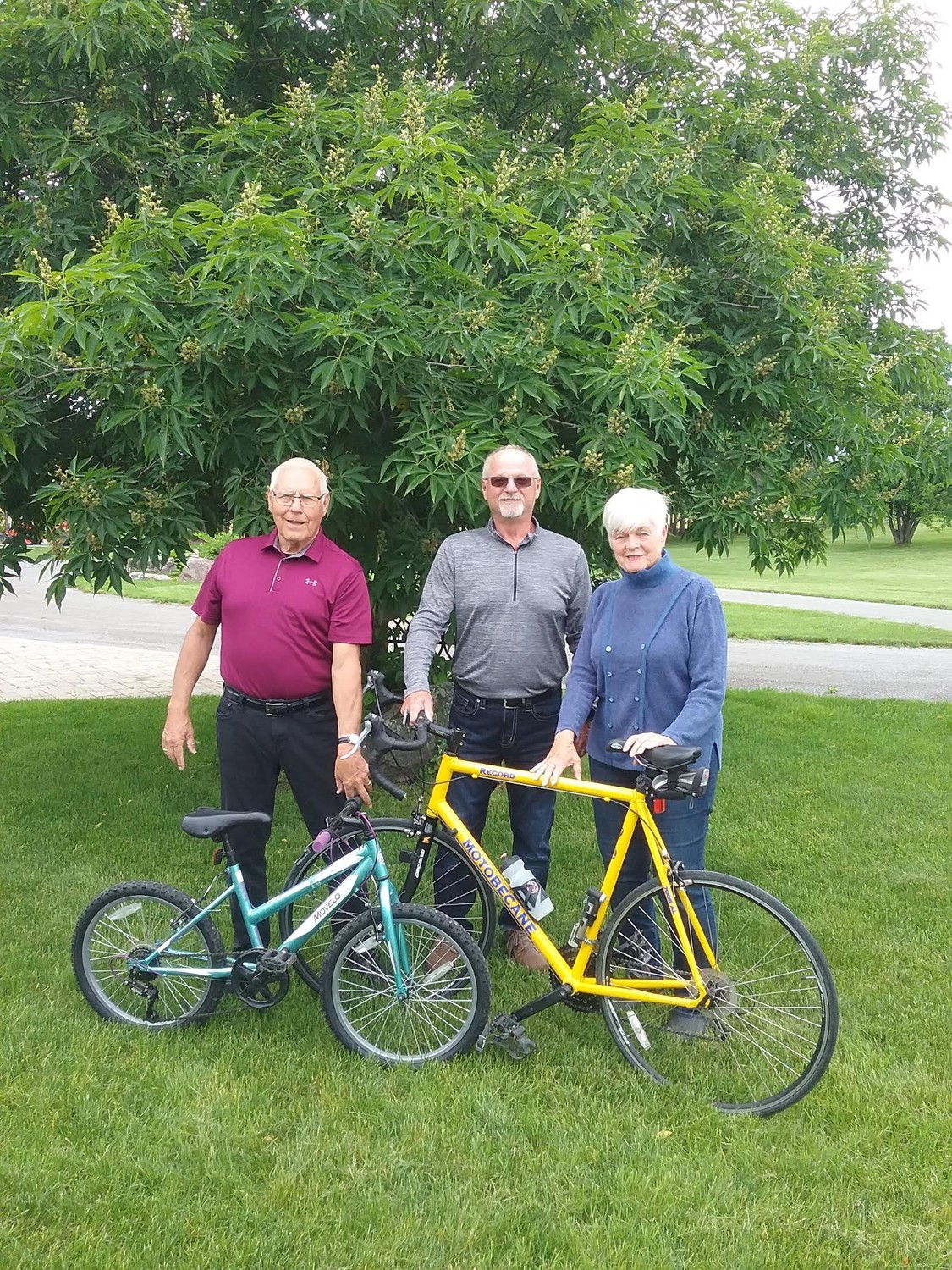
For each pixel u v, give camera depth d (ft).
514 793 11.96
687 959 9.32
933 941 12.87
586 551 18.53
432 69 19.97
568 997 9.79
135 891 10.19
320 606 10.28
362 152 15.38
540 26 18.49
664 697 9.95
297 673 10.39
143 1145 8.29
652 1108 9.02
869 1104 9.06
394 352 13.39
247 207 12.66
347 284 13.80
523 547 11.39
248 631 10.34
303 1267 7.02
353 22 17.76
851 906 14.07
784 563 20.59
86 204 16.79
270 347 13.43
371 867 9.69
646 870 10.36
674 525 18.37
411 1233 7.33
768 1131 8.68
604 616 10.30
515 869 9.75
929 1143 8.47
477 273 14.48
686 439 16.46
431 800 10.05
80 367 13.35
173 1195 7.68
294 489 10.11
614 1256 7.17
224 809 10.99
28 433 15.34
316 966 11.12
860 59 22.39
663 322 16.10
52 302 12.06
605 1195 7.81
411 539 16.69
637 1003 9.76
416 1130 8.53
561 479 15.12
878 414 19.34
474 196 13.78
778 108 20.97
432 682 19.38
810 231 21.29
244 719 10.59
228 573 10.57
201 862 15.28
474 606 11.25
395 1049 9.89
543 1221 7.48
